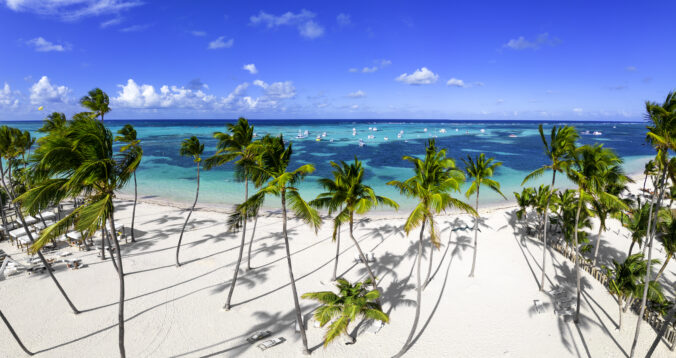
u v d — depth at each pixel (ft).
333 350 54.60
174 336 57.47
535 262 87.51
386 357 53.21
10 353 52.54
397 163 262.88
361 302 49.62
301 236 107.34
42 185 38.83
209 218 125.39
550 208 100.99
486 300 69.00
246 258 89.51
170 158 279.49
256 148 59.52
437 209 48.37
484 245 99.66
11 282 74.38
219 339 56.90
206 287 73.67
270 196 165.17
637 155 321.73
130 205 143.54
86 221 39.14
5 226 100.53
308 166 48.37
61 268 81.51
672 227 59.52
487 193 173.58
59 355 52.65
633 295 60.23
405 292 72.49
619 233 112.06
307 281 77.20
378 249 97.40
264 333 57.82
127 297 69.15
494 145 402.52
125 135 80.59
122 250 93.56
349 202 58.03
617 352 54.85
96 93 89.66
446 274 80.59
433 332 58.95
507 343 56.24
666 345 56.70
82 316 62.44
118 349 54.08
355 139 452.35
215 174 216.54
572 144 61.82
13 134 81.97
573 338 57.67
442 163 62.75
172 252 92.79
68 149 39.22
